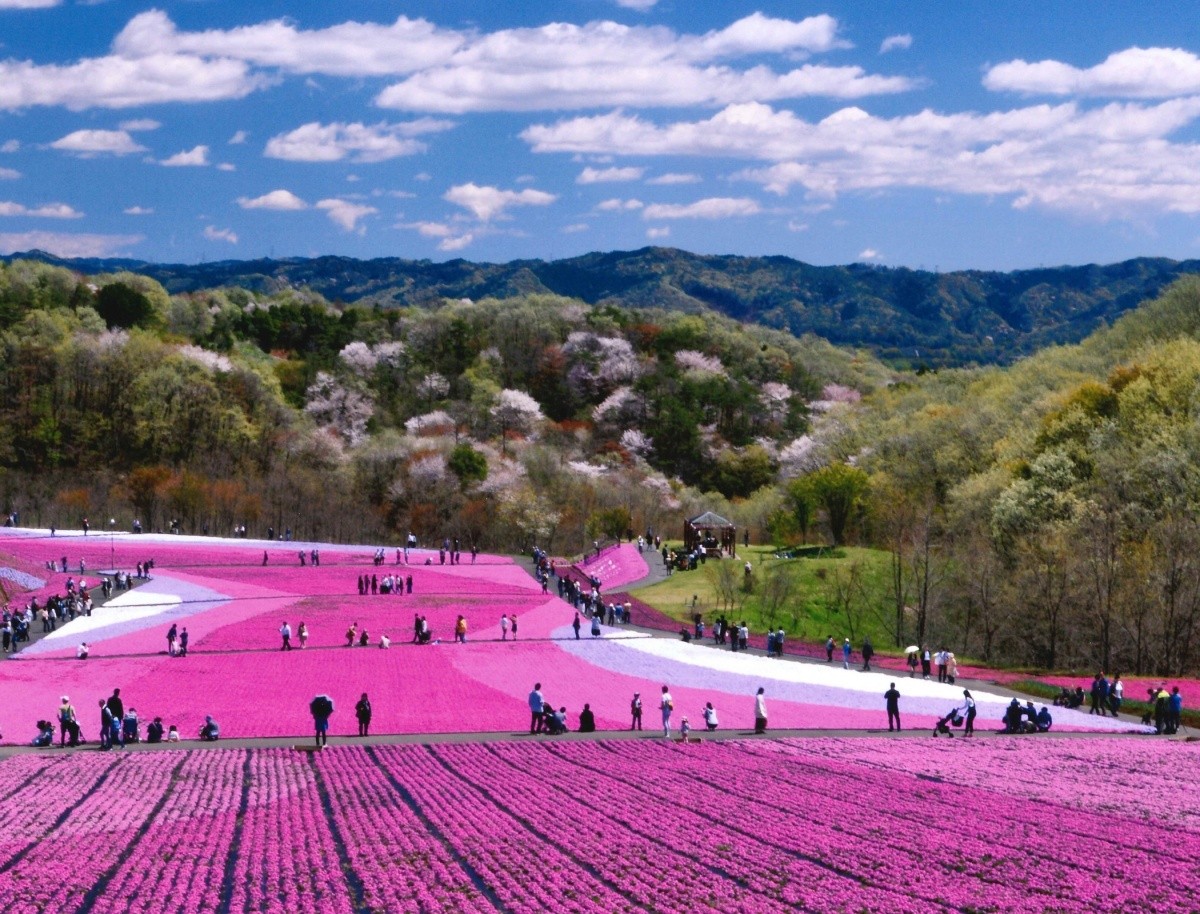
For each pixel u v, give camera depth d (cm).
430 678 6944
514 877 3228
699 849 3475
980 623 10056
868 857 3372
